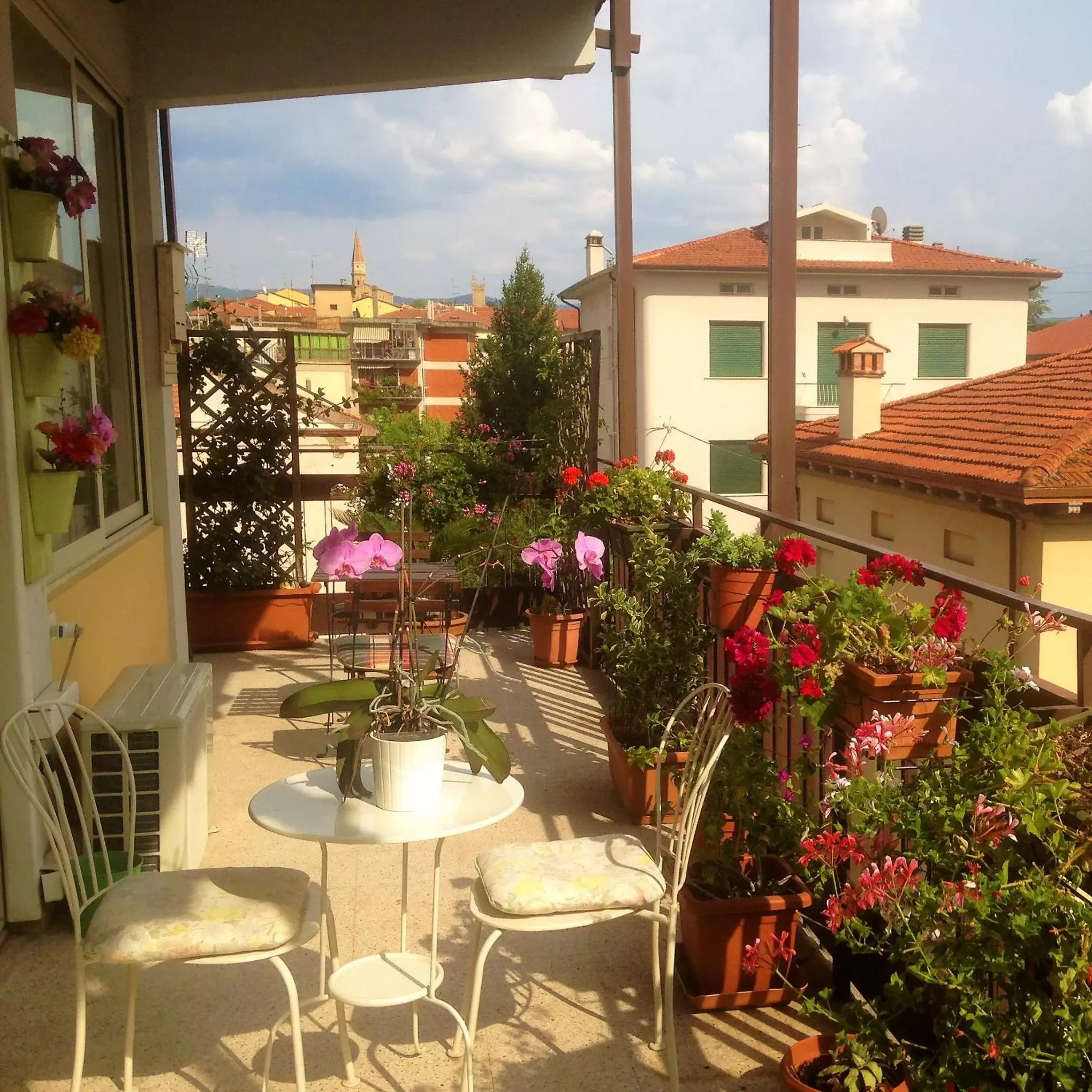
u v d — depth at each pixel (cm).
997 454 1157
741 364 2206
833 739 277
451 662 395
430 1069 227
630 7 523
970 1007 163
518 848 228
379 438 857
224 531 666
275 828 194
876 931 232
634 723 392
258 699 542
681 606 369
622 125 537
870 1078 178
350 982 212
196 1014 247
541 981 264
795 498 378
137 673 353
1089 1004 150
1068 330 3700
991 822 170
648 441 2183
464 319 4081
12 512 271
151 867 308
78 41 381
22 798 278
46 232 280
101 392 421
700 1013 248
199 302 705
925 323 2352
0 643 273
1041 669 919
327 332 3177
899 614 244
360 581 477
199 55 457
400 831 191
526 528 732
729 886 262
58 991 257
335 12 452
